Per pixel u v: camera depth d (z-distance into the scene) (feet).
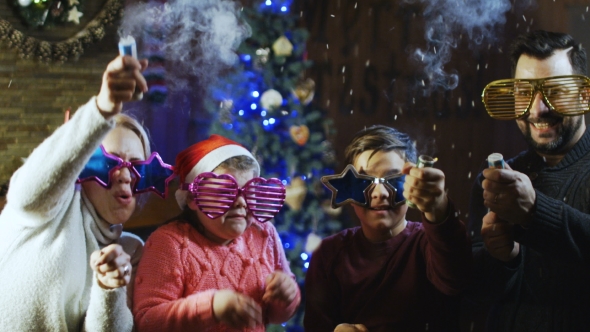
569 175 5.82
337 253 6.10
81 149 4.23
